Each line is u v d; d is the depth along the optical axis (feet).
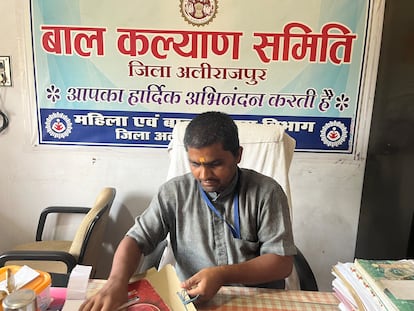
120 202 6.66
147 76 6.09
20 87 6.15
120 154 6.44
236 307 2.99
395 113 5.38
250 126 5.05
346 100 6.12
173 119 6.28
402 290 2.77
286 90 6.11
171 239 3.81
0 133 6.34
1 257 4.96
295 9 5.78
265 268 3.24
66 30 5.91
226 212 3.53
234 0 5.76
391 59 5.54
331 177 6.45
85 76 6.10
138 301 2.93
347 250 6.80
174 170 4.93
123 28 5.90
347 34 5.85
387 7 5.62
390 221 5.48
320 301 3.10
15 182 6.59
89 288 3.17
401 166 5.22
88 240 5.08
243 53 5.97
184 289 3.02
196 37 5.91
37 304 2.56
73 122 6.31
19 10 5.84
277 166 4.95
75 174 6.55
